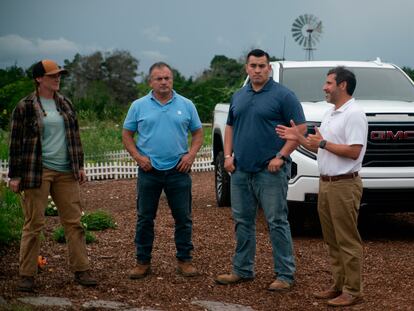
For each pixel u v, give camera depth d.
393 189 7.82
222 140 10.36
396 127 7.84
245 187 6.31
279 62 9.80
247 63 6.16
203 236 8.45
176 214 6.56
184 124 6.42
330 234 5.91
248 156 6.16
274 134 6.11
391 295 6.10
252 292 6.20
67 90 68.31
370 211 8.14
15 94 25.48
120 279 6.52
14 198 9.16
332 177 5.68
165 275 6.68
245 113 6.16
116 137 19.78
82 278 6.23
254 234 6.46
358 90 9.09
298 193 7.86
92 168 15.05
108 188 13.37
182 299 5.96
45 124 5.96
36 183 5.90
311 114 7.91
